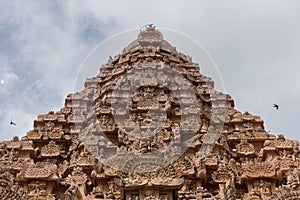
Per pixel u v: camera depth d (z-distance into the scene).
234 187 19.72
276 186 20.94
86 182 21.48
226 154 24.16
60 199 20.27
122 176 18.59
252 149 24.45
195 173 21.11
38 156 24.30
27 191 20.28
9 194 17.23
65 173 22.77
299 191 18.02
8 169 19.88
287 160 22.45
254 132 25.97
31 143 24.34
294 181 18.83
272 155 23.67
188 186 20.80
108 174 20.98
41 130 26.31
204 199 18.53
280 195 17.98
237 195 20.08
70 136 26.27
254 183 20.91
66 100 29.59
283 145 23.89
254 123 27.34
